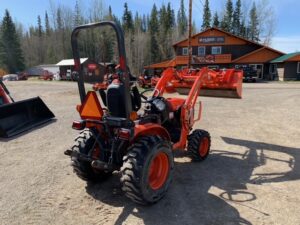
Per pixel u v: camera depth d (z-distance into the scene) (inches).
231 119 359.9
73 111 423.8
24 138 268.4
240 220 130.6
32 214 135.3
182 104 200.1
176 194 155.3
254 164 201.5
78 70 146.1
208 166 196.9
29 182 169.5
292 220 131.0
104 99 156.9
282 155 220.8
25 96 658.2
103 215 134.4
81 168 156.7
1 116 277.3
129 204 144.3
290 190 161.0
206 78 228.4
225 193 156.8
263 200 149.2
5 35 2620.6
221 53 1521.9
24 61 2802.7
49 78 1841.8
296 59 1259.2
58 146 242.8
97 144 153.1
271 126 320.8
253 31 2514.8
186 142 203.5
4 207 141.6
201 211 138.3
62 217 132.7
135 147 135.3
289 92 725.9
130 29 2915.8
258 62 1453.0
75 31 138.1
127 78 130.5
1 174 181.6
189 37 612.4
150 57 2659.9
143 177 131.3
